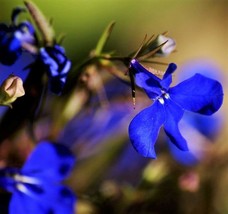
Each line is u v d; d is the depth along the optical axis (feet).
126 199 0.54
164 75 0.37
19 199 0.44
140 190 0.54
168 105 0.38
